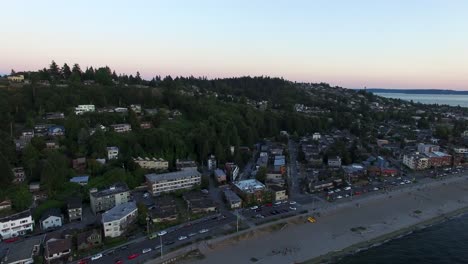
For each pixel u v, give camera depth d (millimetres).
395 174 193375
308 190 166750
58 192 142125
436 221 137625
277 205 148375
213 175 182375
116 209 126375
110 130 193375
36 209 130625
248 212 140125
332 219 135750
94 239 110438
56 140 172375
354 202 153000
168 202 142625
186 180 161125
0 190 130750
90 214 135000
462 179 188750
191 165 183875
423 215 142250
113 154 175750
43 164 144375
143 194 154750
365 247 116625
